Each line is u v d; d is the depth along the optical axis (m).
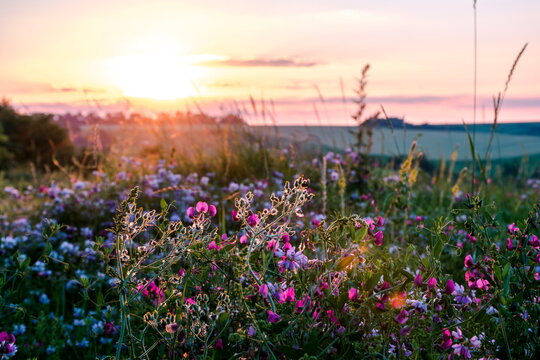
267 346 1.93
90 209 5.79
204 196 5.94
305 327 2.07
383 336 2.05
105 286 3.81
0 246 4.56
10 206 6.11
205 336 2.09
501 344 2.12
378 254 2.50
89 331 3.18
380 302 1.97
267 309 2.09
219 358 2.21
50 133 23.61
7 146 22.64
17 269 2.85
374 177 6.42
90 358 3.08
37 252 4.70
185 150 8.34
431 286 2.05
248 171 7.41
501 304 2.04
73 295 3.93
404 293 1.99
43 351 3.16
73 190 6.41
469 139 3.99
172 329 1.98
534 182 8.88
